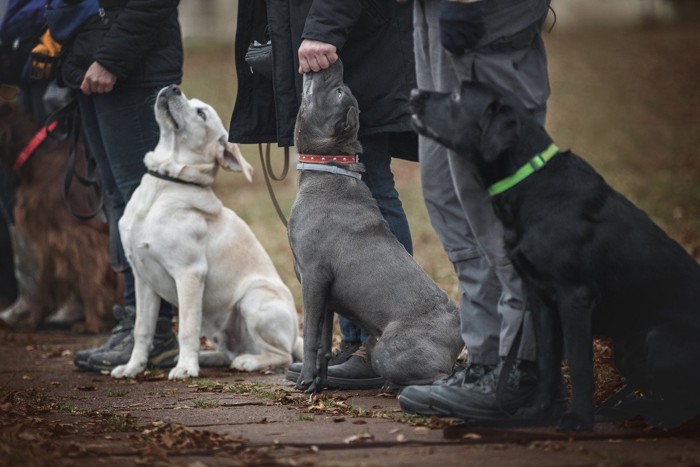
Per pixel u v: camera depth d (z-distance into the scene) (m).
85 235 14.56
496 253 6.98
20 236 15.14
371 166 9.45
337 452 6.27
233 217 11.41
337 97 8.73
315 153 8.84
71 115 12.20
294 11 9.10
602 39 62.75
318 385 8.74
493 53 6.88
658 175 30.45
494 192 6.68
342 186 8.77
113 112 11.12
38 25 12.62
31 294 15.23
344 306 8.69
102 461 6.09
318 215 8.67
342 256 8.59
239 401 8.56
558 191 6.57
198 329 10.61
